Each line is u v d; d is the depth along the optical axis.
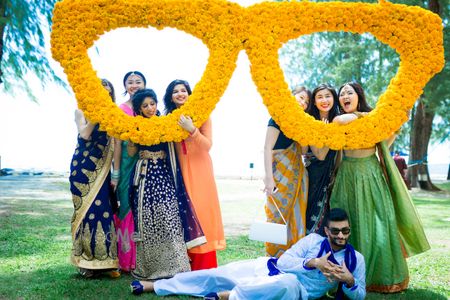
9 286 4.15
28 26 12.39
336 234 3.63
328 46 19.89
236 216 9.61
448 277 4.75
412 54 4.39
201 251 4.60
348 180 4.37
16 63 13.39
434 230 7.79
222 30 4.36
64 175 24.00
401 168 14.00
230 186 18.81
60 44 4.26
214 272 3.91
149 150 4.51
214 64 4.36
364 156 4.38
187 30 4.41
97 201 4.54
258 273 3.84
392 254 4.23
